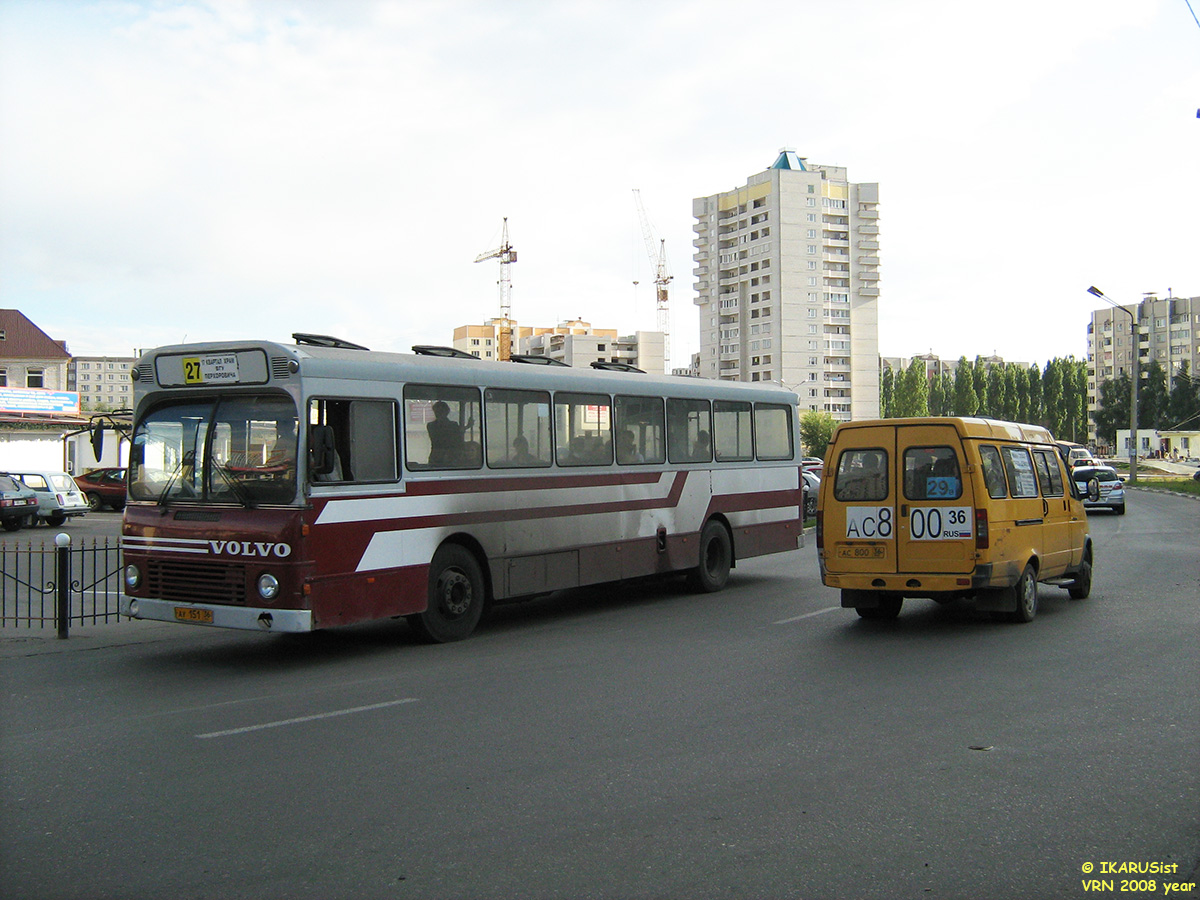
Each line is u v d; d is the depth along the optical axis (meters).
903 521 11.56
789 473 17.55
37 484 31.86
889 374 139.25
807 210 131.88
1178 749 6.54
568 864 4.72
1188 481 62.44
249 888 4.48
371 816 5.40
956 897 4.36
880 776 6.04
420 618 11.02
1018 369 130.62
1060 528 13.15
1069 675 8.88
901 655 9.98
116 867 4.73
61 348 66.19
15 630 12.47
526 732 7.15
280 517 9.59
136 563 10.43
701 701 8.08
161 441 10.41
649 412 14.48
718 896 4.36
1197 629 11.20
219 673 9.70
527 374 12.47
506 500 11.99
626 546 13.88
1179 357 153.12
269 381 9.80
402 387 10.77
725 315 140.62
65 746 6.92
